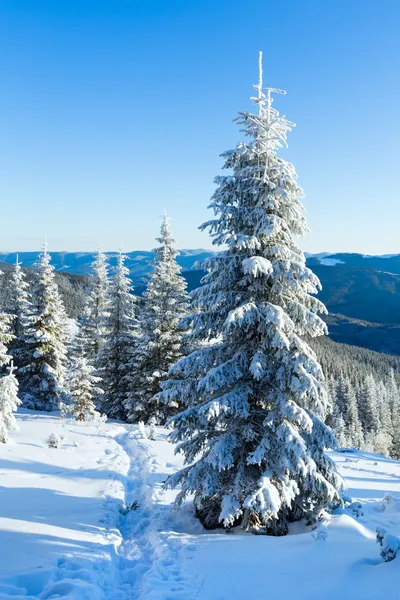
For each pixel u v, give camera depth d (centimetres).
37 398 3088
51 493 1096
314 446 913
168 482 984
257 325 959
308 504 969
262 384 957
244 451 952
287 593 575
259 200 948
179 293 2764
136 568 741
